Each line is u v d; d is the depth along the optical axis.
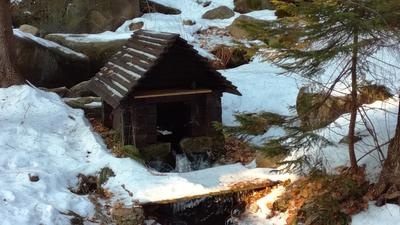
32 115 7.24
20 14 12.15
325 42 4.52
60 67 9.63
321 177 5.01
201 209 5.44
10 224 4.52
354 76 4.73
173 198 5.27
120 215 5.02
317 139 4.88
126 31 11.92
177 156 6.50
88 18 12.07
